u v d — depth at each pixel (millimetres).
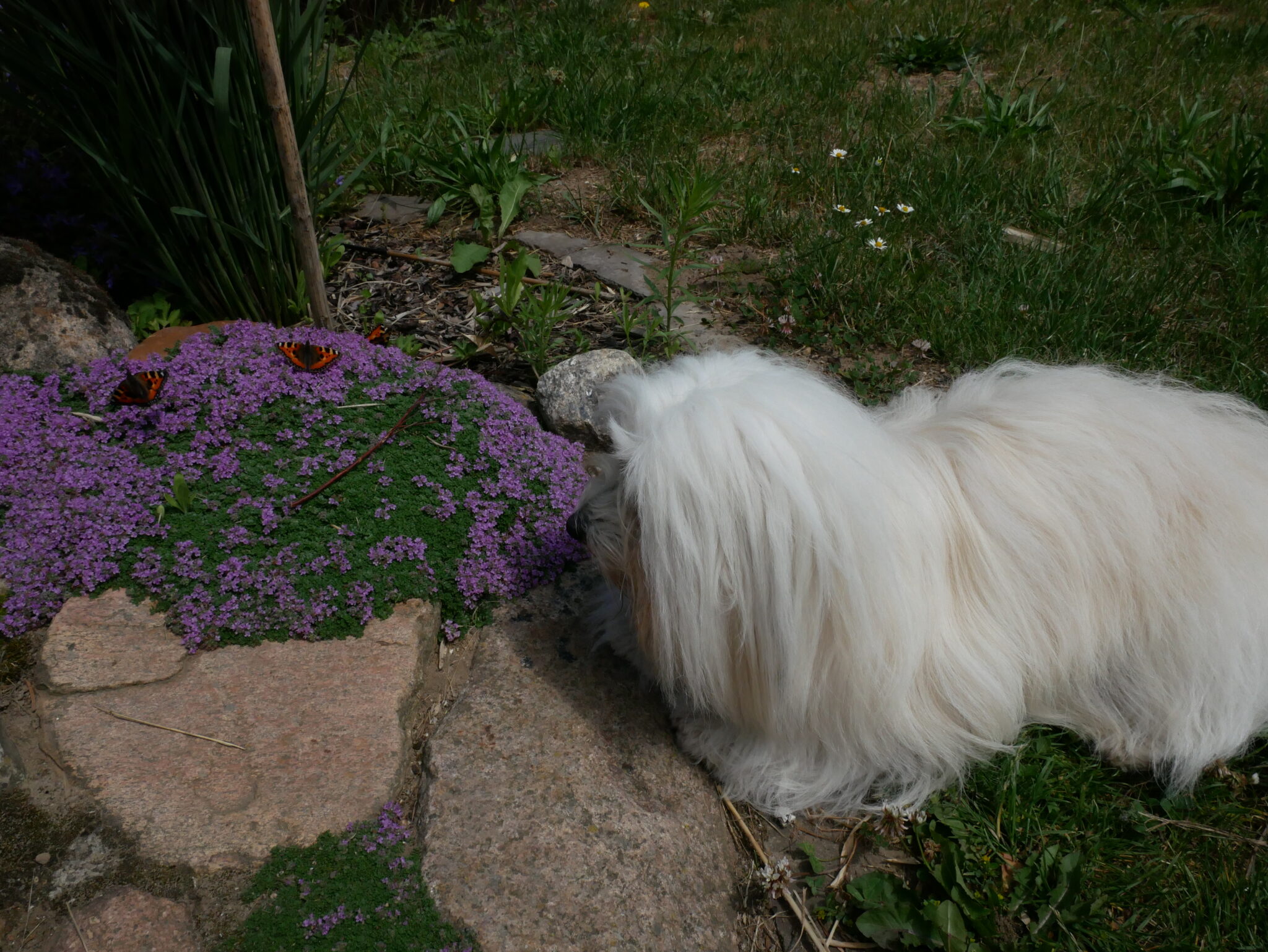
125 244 916
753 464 515
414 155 1325
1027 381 657
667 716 648
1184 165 1308
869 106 1618
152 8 815
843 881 587
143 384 733
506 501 755
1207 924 564
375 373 829
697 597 532
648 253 1175
